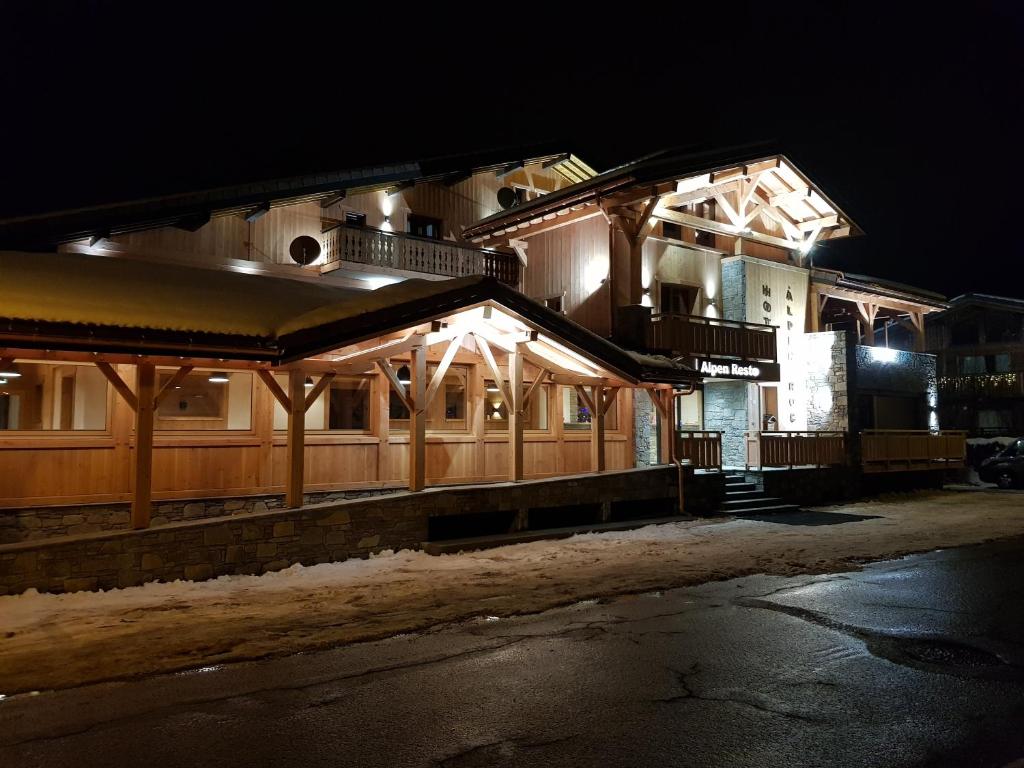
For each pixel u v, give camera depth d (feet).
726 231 75.82
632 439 60.59
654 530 50.62
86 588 31.81
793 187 79.15
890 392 87.66
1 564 30.07
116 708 18.74
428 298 40.86
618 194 65.26
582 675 21.12
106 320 32.50
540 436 55.11
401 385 42.70
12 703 19.17
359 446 46.09
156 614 28.40
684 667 21.83
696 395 77.36
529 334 46.34
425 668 21.81
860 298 92.94
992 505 68.69
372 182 67.31
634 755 15.84
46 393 37.76
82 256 48.32
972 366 132.26
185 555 34.32
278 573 35.94
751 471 66.85
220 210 57.77
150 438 34.53
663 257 71.10
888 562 39.47
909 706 18.71
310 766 15.42
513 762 15.52
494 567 37.81
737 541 46.39
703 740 16.60
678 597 31.27
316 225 65.10
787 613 28.40
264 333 36.70
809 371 79.71
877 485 78.64
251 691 19.93
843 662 22.33
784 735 16.89
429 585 33.63
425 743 16.49
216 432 41.88
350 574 36.01
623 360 51.78
